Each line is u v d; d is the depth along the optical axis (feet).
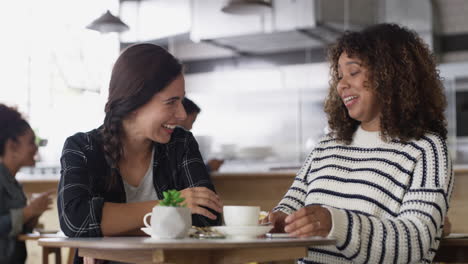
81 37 22.75
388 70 5.20
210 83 22.40
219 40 20.04
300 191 5.69
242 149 20.13
